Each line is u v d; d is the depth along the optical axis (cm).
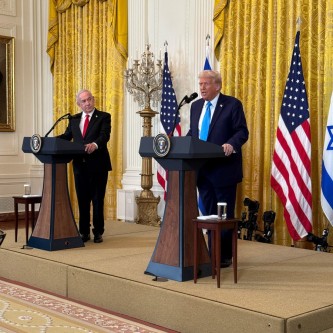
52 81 972
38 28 974
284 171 593
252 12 643
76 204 910
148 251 505
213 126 449
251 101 646
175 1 748
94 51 860
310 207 579
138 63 747
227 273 415
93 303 417
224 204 378
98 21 859
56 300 427
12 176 943
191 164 400
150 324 368
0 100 929
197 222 379
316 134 593
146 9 787
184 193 398
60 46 933
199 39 718
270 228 590
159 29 770
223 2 667
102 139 532
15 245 534
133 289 384
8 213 934
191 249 397
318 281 390
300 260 469
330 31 568
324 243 542
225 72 678
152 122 775
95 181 548
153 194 743
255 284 380
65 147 504
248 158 648
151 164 739
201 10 714
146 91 737
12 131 943
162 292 364
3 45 930
